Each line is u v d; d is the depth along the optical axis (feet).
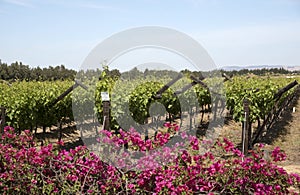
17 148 16.02
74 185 13.74
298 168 24.44
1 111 24.88
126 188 13.61
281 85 52.75
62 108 35.24
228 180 14.24
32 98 32.04
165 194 13.43
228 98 39.40
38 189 14.38
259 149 15.17
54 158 15.10
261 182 14.46
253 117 34.04
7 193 14.26
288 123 50.70
